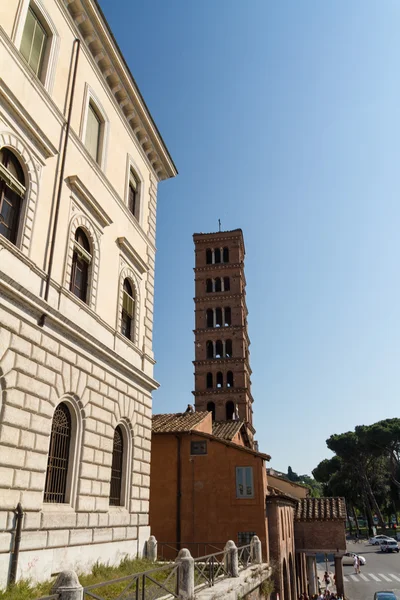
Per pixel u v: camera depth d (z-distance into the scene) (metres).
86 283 17.22
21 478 12.24
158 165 25.33
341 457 93.06
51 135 15.55
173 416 33.81
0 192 13.10
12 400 12.20
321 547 36.31
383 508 99.50
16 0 14.53
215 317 58.88
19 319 12.73
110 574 14.79
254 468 27.42
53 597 7.42
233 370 55.50
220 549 26.22
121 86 20.84
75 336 15.28
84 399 15.78
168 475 28.30
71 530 14.35
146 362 21.48
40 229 14.37
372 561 62.66
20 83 14.09
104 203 18.95
